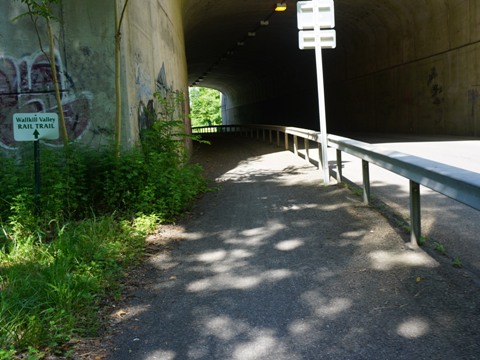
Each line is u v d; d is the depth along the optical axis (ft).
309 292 14.87
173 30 53.67
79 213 24.25
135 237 20.77
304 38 31.04
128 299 15.06
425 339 11.53
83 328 12.86
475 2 63.62
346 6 89.10
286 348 11.64
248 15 101.50
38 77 27.40
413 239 18.12
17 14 27.12
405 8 79.61
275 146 68.23
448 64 71.61
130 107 28.27
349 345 11.57
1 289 14.61
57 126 22.00
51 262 16.65
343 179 33.14
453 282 14.55
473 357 10.58
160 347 11.98
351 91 113.39
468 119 67.31
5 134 27.43
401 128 88.79
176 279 16.71
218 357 11.39
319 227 21.98
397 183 30.55
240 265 17.79
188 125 65.05
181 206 26.91
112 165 25.55
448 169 14.57
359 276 15.80
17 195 22.56
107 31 27.25
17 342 11.71
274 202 27.89
